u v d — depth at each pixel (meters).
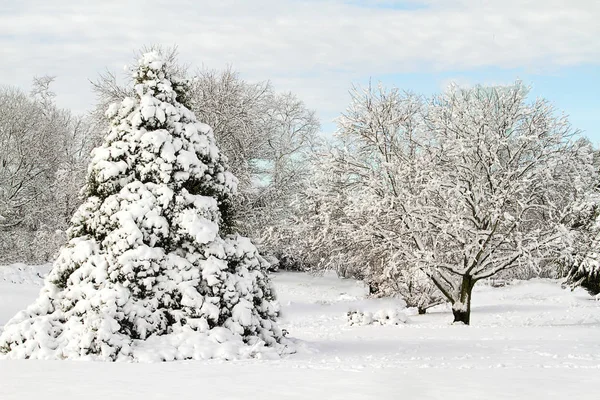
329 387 8.13
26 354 13.34
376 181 25.48
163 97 15.98
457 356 13.45
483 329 21.55
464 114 25.97
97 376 9.68
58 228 40.88
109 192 15.14
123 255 14.12
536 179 25.25
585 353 13.36
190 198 15.20
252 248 16.02
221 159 16.91
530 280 46.03
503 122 25.81
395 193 25.91
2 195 43.19
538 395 7.34
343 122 26.75
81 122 52.00
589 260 32.22
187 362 12.39
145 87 16.08
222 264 14.80
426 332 20.89
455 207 25.67
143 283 14.15
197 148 15.95
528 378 8.97
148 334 13.95
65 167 41.34
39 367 11.12
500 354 13.63
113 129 15.70
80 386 8.45
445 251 26.70
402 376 9.32
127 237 14.27
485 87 27.17
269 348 14.12
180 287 14.44
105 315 13.31
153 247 14.64
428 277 26.81
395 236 25.64
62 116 54.22
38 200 46.31
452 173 25.80
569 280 37.00
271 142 38.97
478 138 25.00
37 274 34.31
